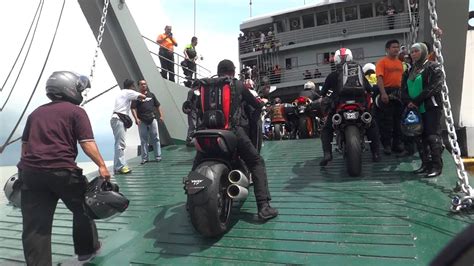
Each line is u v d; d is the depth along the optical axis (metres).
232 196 3.73
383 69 5.84
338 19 26.17
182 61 11.73
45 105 3.42
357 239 3.49
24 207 3.23
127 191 5.85
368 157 6.05
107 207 3.36
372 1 25.31
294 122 10.66
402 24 24.53
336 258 3.21
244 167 4.27
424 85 4.60
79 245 3.57
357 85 5.00
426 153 4.91
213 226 3.63
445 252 1.17
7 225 5.05
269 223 4.04
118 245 3.97
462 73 6.48
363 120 5.06
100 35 7.04
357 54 25.56
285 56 27.14
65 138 3.28
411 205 4.09
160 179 6.45
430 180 4.75
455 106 6.86
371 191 4.62
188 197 3.66
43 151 3.19
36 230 3.18
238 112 3.94
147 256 3.66
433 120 4.72
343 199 4.48
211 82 3.99
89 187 3.42
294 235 3.71
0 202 6.08
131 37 8.66
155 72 9.36
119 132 6.97
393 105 5.95
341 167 5.81
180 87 10.36
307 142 8.24
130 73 8.80
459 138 6.81
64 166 3.20
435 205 4.01
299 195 4.78
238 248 3.60
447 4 6.04
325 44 26.11
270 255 3.40
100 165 3.38
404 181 4.83
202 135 3.72
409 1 7.70
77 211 3.47
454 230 3.44
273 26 28.02
